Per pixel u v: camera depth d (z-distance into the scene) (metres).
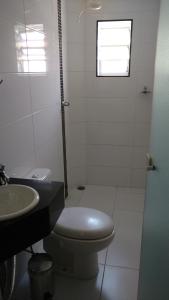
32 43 1.63
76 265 1.63
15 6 1.37
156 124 1.16
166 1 0.99
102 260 1.85
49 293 1.46
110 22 2.55
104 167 3.04
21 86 1.49
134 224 2.29
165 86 0.99
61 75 2.33
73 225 1.52
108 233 1.50
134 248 1.98
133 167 2.98
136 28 2.53
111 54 2.65
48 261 1.45
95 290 1.59
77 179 3.07
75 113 2.81
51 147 2.15
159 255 0.98
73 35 2.56
